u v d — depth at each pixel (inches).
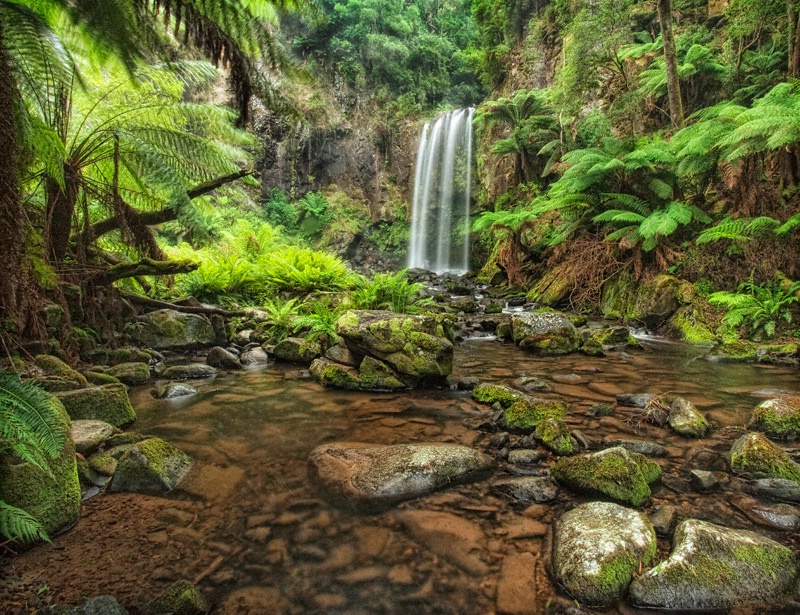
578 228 406.6
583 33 486.3
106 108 208.5
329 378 185.6
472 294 494.9
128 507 89.6
